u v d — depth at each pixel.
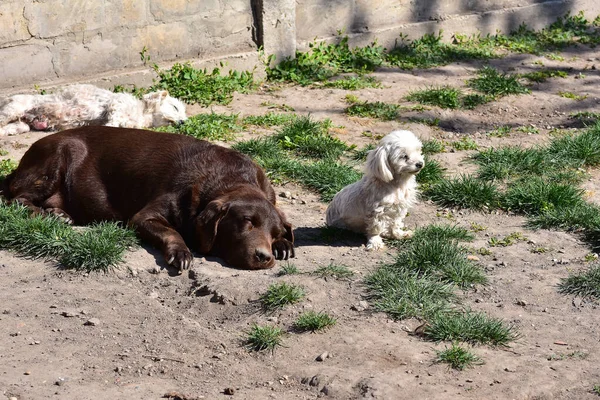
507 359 5.65
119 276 6.74
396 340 5.87
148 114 11.09
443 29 15.38
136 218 7.16
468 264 7.04
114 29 11.98
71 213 7.67
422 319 6.22
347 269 6.84
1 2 10.94
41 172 7.68
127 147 7.59
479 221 8.43
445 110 12.26
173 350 5.72
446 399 5.10
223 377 5.42
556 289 6.82
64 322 6.01
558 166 9.97
